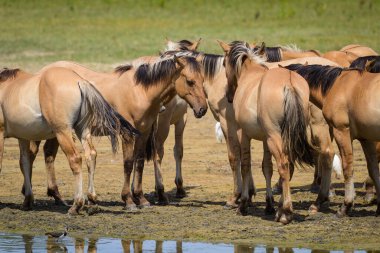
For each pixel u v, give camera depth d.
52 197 33.88
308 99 26.62
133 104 30.69
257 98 27.11
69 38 78.56
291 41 73.12
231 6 100.12
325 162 29.64
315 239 25.58
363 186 35.94
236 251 24.66
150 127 31.52
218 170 40.19
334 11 94.19
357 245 24.81
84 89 28.56
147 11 97.44
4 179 37.66
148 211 30.75
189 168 40.66
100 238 26.80
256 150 45.22
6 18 92.38
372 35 76.69
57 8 99.94
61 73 28.84
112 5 101.81
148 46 72.75
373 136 27.16
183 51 32.12
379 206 28.52
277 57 36.03
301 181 37.84
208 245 25.47
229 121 31.38
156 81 30.56
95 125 29.16
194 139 48.22
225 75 31.56
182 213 30.25
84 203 30.36
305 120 26.20
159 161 33.88
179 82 30.56
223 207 31.33
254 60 29.30
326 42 72.50
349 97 27.45
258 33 78.81
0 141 30.41
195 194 34.81
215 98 31.83
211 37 76.38
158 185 32.56
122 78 31.17
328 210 30.14
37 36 79.88
